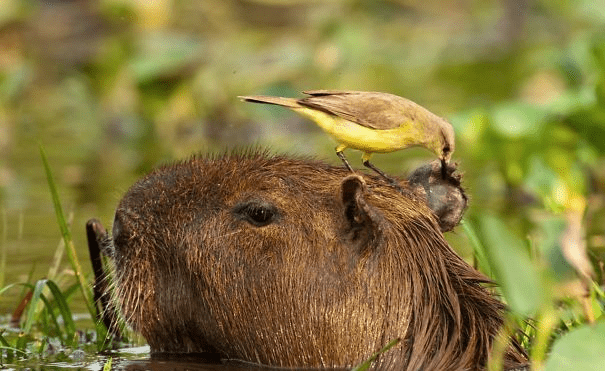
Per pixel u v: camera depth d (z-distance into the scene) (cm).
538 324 908
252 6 2502
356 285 858
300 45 2255
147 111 1961
